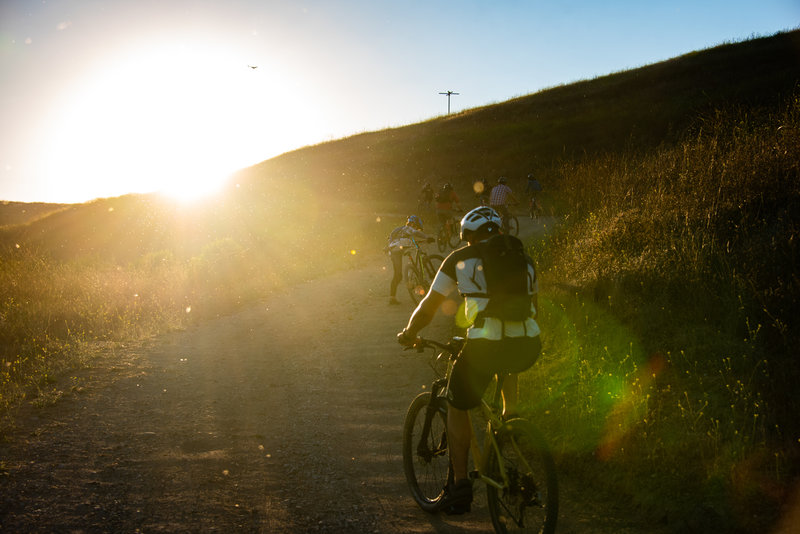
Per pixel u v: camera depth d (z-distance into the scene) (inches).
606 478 155.1
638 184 380.5
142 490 156.6
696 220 275.7
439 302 131.0
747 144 314.3
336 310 394.3
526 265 128.4
